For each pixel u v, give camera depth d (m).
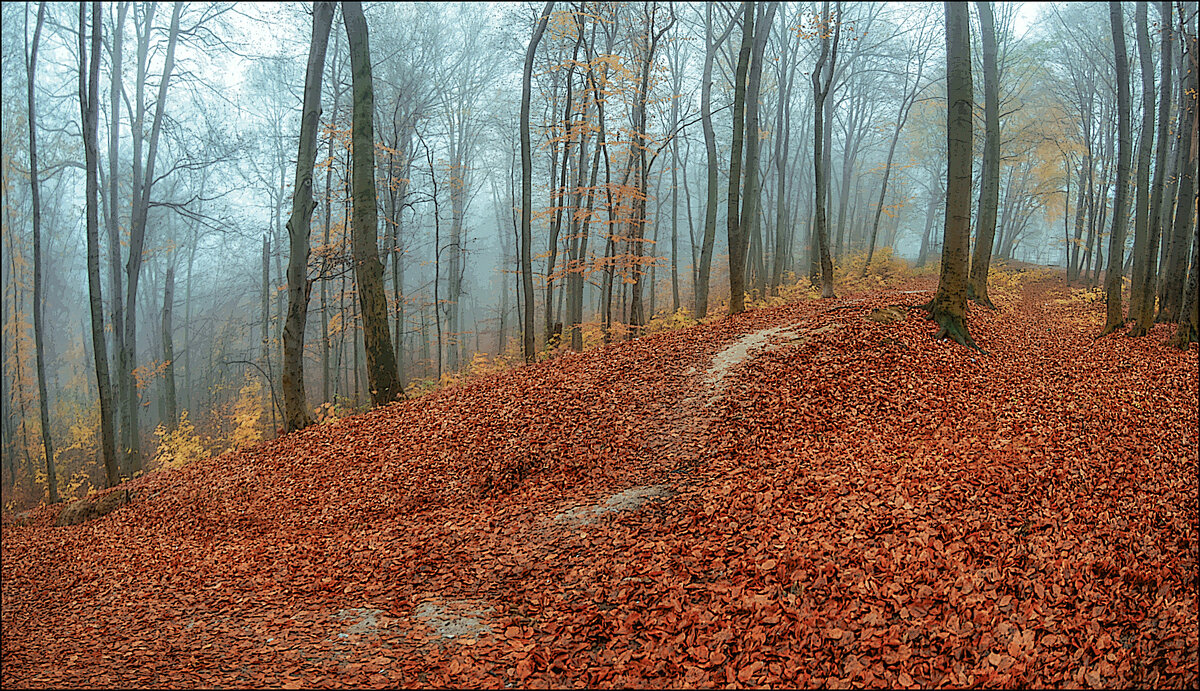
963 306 13.17
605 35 21.06
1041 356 13.51
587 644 5.27
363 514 9.38
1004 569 5.79
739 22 19.50
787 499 7.34
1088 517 6.88
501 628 5.67
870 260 28.88
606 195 16.69
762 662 4.79
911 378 10.95
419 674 5.06
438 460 10.45
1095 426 9.53
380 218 25.03
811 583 5.66
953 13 12.21
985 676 4.55
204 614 7.03
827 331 12.99
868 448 8.66
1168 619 5.21
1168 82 14.67
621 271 18.45
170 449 17.86
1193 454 8.59
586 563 6.66
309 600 6.91
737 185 16.42
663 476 8.66
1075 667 4.65
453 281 31.50
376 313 14.08
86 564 9.71
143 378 26.17
